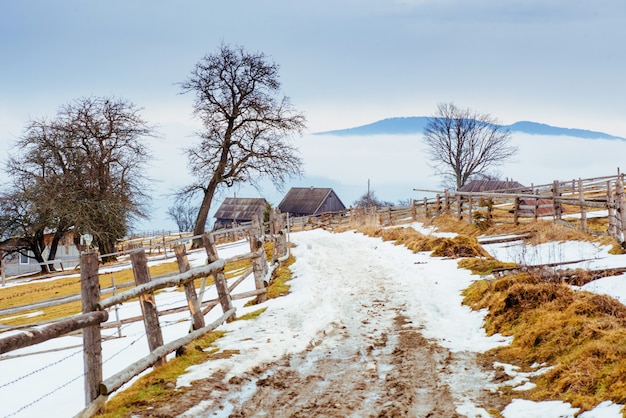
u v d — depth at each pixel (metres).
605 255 15.72
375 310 12.86
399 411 6.79
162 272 30.78
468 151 73.62
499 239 21.94
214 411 6.94
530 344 8.83
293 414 6.85
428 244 21.03
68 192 43.47
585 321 8.55
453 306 12.40
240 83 52.09
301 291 14.80
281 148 51.81
